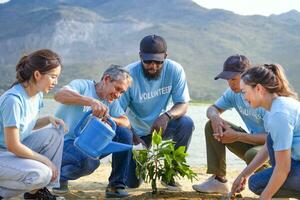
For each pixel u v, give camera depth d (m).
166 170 4.84
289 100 3.79
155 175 4.89
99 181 6.04
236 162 8.97
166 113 5.22
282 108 3.72
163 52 5.16
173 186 5.25
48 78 3.91
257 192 4.22
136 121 5.52
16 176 3.91
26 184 3.93
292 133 3.72
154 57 5.08
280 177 3.72
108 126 4.34
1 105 3.87
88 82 4.84
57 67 3.93
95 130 4.29
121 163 4.86
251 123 5.12
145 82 5.30
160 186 5.53
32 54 3.93
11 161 3.93
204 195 5.05
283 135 3.68
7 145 3.89
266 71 3.79
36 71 3.87
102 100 4.78
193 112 35.97
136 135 5.16
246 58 5.00
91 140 4.30
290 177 3.93
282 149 3.69
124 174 4.90
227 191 5.12
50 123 4.33
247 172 4.30
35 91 3.97
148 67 5.16
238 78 4.89
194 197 4.94
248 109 5.04
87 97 4.54
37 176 3.92
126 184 5.21
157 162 4.94
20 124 3.94
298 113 3.76
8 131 3.85
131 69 5.31
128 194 4.95
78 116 4.77
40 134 4.16
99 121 4.31
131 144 4.86
